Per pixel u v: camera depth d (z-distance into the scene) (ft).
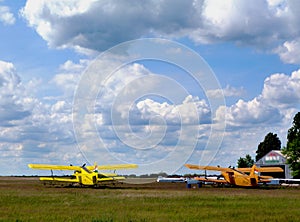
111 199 91.61
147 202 84.48
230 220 57.41
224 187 161.58
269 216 61.87
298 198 96.37
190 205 78.28
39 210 69.05
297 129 216.95
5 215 62.28
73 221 55.52
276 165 256.93
